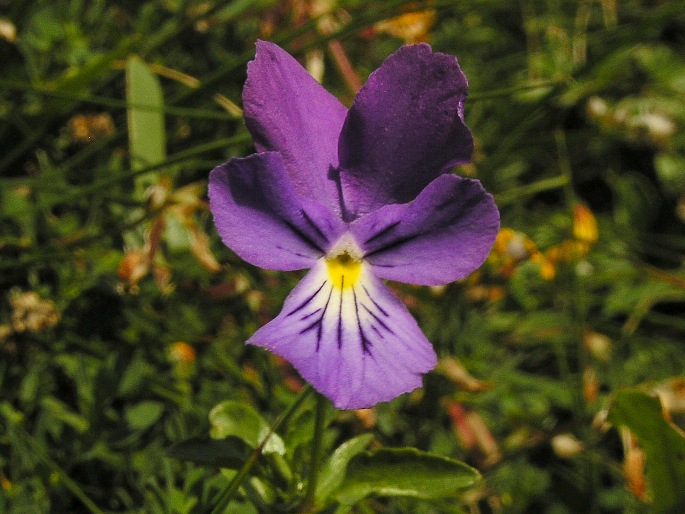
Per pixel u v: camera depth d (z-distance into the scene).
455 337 0.15
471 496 0.13
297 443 0.11
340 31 0.16
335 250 0.09
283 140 0.09
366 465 0.11
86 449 0.13
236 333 0.15
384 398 0.09
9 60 0.16
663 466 0.13
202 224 0.15
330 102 0.10
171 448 0.11
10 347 0.14
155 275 0.14
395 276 0.09
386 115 0.09
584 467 0.14
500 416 0.15
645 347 0.16
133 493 0.13
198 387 0.14
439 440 0.14
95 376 0.13
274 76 0.09
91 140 0.16
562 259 0.16
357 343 0.09
